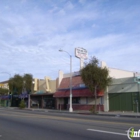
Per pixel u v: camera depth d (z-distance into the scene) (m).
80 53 41.53
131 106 30.02
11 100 60.25
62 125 14.45
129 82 30.66
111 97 32.75
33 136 10.65
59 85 42.38
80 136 10.31
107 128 12.59
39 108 46.75
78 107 37.97
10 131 12.35
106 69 31.81
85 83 31.48
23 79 52.41
